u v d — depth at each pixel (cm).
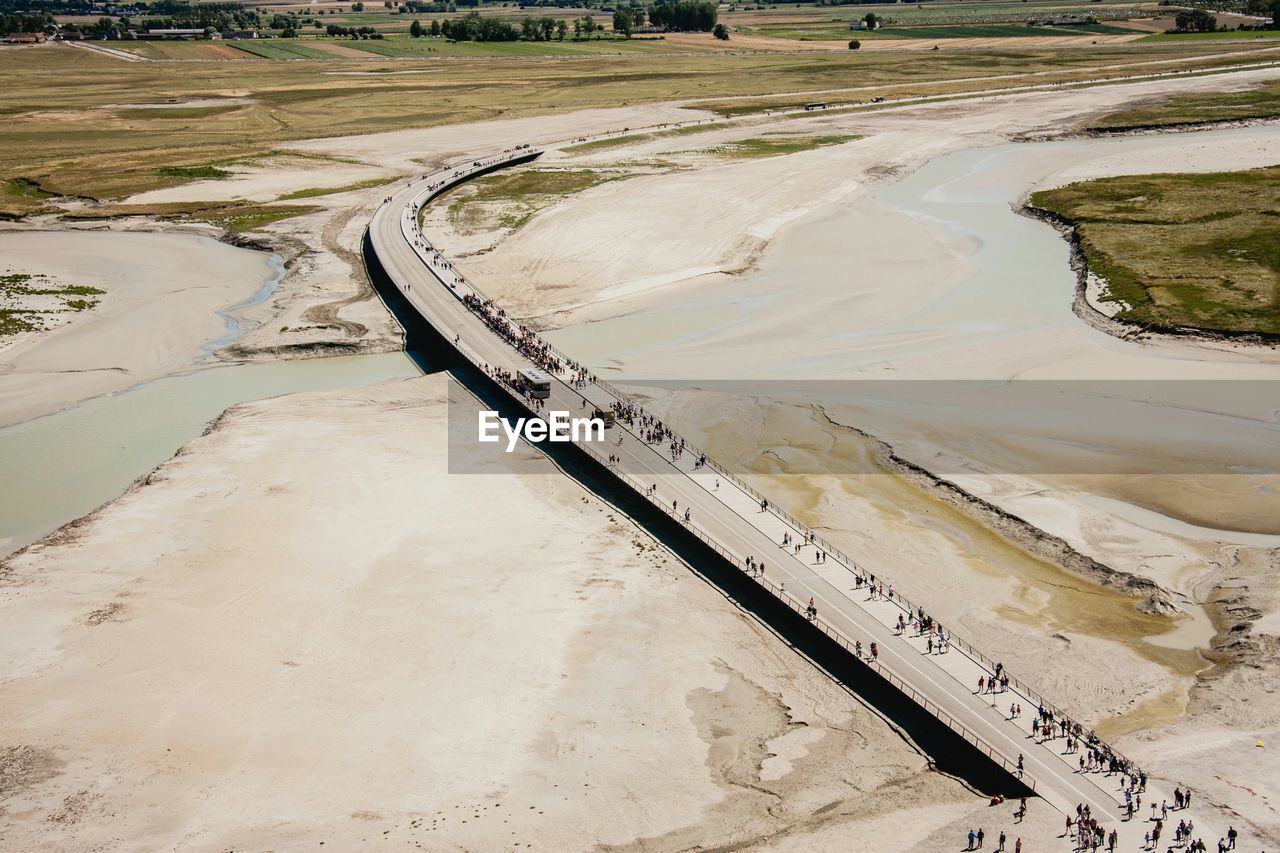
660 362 12056
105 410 11044
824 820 5578
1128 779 5753
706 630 7300
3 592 7606
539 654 6962
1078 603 7456
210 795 5728
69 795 5722
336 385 11838
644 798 5741
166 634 7088
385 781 5850
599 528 8625
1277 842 5184
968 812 5644
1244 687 6406
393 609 7406
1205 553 7994
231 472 9425
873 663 6706
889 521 8569
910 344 12388
